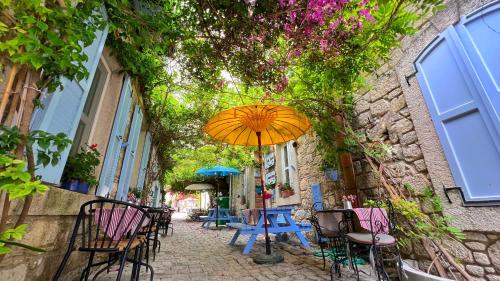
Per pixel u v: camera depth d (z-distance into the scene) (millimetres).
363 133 3816
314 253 4109
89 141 2867
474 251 2336
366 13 2436
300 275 2949
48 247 1941
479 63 2354
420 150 2930
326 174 4629
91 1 1688
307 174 5594
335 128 3824
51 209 1842
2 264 1417
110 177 3420
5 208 1111
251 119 3666
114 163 3494
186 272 3092
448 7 2678
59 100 1864
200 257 3967
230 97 5617
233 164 10320
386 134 3449
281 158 7262
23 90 1229
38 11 1179
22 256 1599
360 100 3965
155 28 2568
